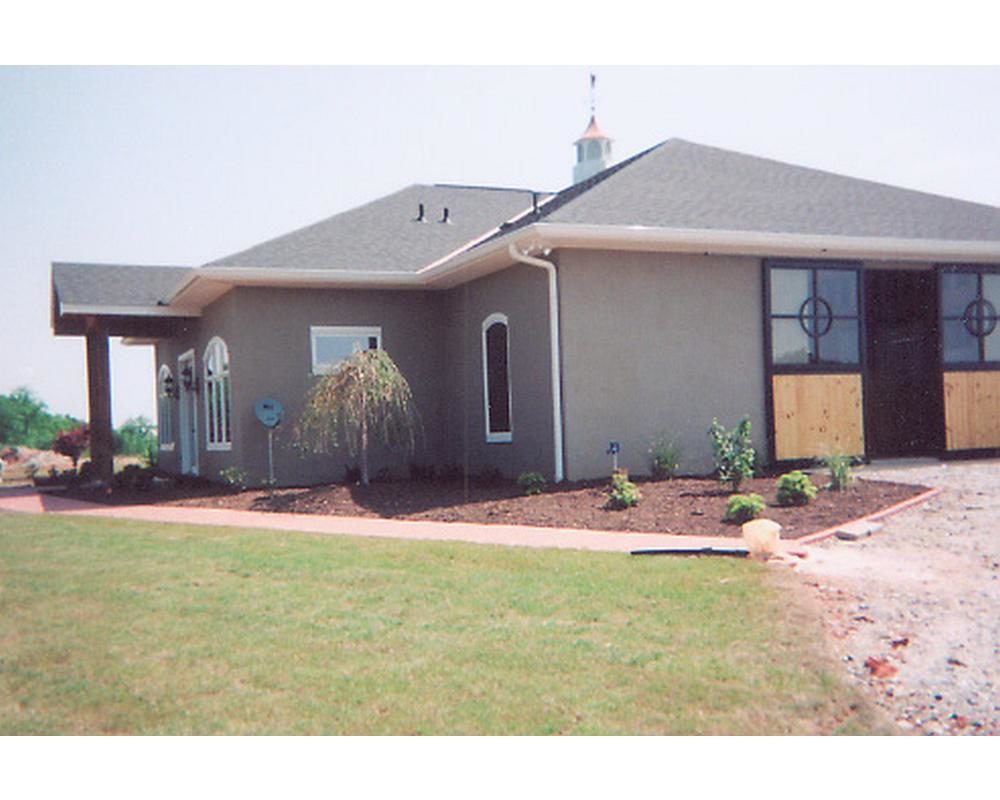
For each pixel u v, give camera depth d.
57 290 17.38
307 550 8.25
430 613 5.96
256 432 14.32
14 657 5.29
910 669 4.94
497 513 10.05
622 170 14.06
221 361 15.32
